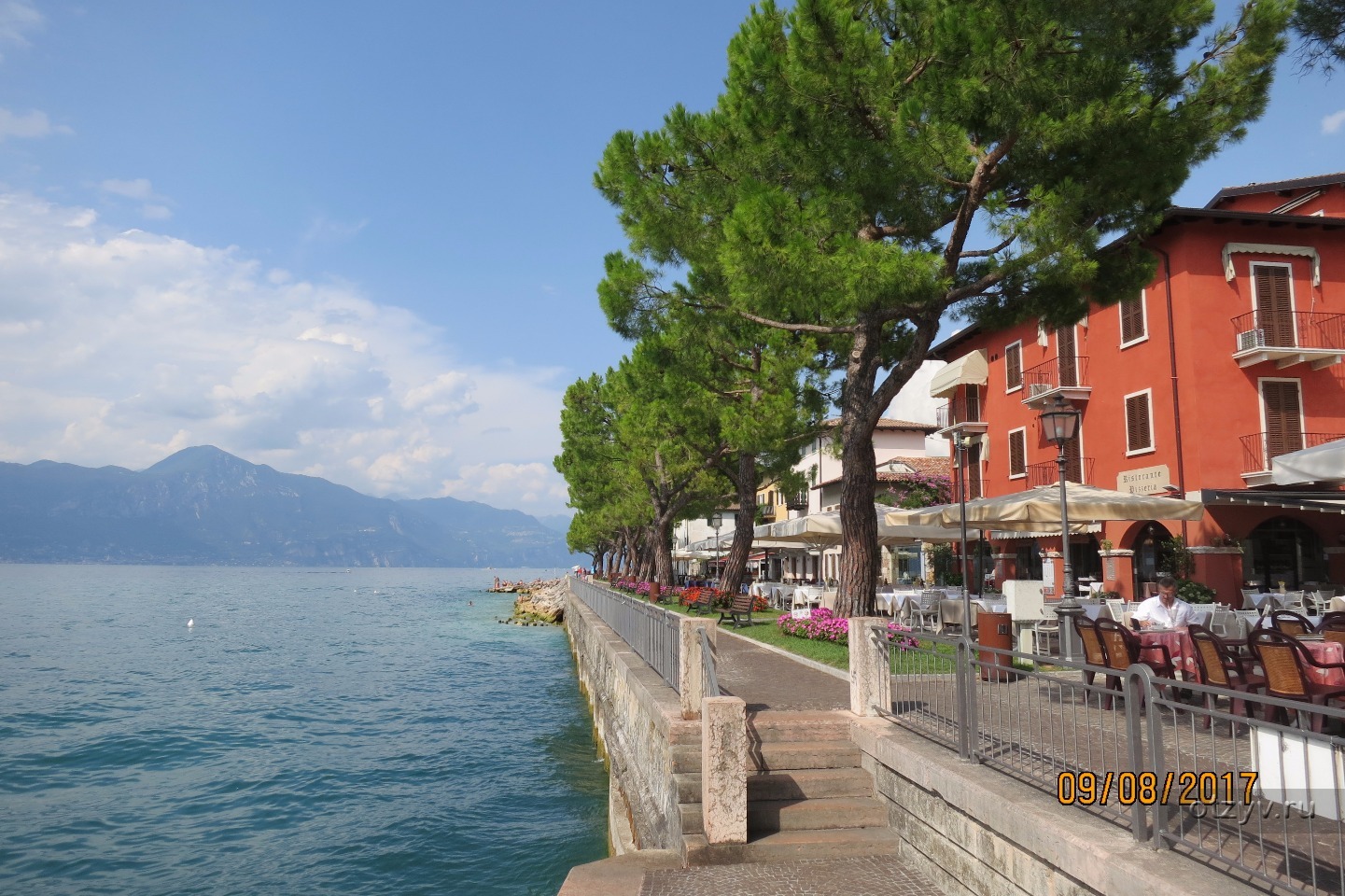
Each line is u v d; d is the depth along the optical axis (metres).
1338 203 26.41
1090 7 10.64
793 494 30.73
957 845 6.42
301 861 13.45
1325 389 23.95
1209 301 23.94
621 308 16.77
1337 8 10.73
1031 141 11.50
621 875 7.01
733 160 14.93
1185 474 23.73
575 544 92.19
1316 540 23.56
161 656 42.94
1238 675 7.61
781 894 6.49
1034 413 30.64
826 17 11.91
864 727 8.54
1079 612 11.80
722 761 7.36
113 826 15.27
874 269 11.20
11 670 36.06
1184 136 12.12
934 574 37.50
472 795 17.28
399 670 38.16
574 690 31.98
